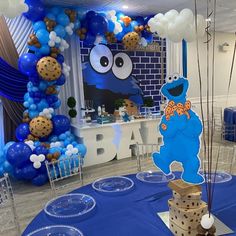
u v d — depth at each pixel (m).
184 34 2.55
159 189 1.74
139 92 5.10
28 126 3.53
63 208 1.53
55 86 3.64
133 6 4.09
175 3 3.97
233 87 7.26
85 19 3.81
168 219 1.36
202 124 1.25
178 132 1.32
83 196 1.67
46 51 3.42
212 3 3.87
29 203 2.97
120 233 1.25
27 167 3.31
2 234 2.35
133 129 4.52
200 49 6.22
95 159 4.19
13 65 3.75
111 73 4.75
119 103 4.60
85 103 4.53
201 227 1.11
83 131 4.02
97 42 3.96
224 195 1.61
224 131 5.37
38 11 3.32
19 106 3.90
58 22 3.48
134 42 4.30
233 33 6.91
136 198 1.62
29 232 1.29
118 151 4.41
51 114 3.64
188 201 1.20
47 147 3.45
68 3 3.79
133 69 4.99
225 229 1.25
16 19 3.74
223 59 6.87
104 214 1.44
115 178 1.95
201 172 1.58
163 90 1.35
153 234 1.24
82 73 4.43
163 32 2.82
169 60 5.34
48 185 3.46
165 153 1.38
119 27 4.11
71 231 1.28
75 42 4.23
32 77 3.46
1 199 1.90
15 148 3.23
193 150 1.27
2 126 3.86
